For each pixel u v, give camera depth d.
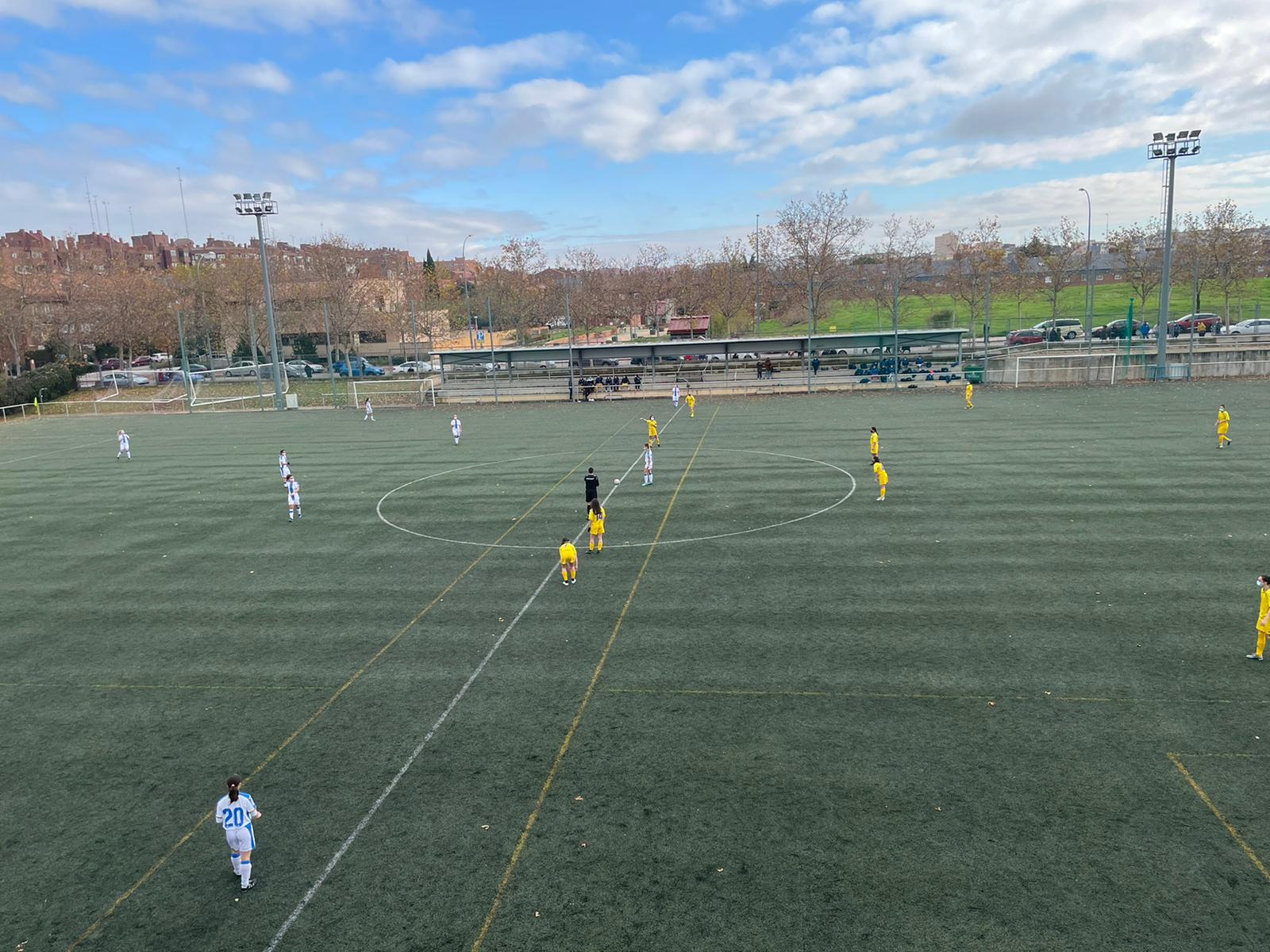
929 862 11.38
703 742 14.78
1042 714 15.22
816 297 108.31
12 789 14.29
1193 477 32.91
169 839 12.75
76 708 17.25
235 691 17.70
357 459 46.91
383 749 15.03
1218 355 70.56
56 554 29.22
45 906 11.33
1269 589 16.62
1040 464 36.69
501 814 12.91
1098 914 10.29
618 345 76.50
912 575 22.97
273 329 78.75
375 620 21.52
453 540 28.72
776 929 10.26
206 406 83.56
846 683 16.78
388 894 11.21
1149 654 17.47
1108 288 137.88
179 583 25.28
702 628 19.97
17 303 99.50
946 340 73.81
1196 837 11.66
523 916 10.68
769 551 25.77
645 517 30.64
